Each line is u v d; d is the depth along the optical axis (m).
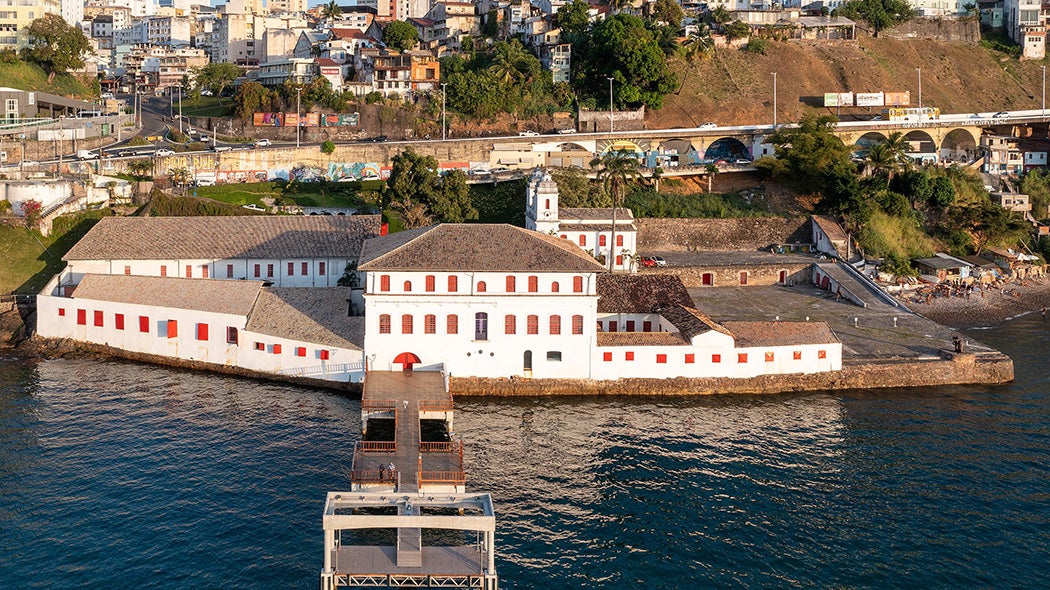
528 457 89.88
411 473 79.31
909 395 109.00
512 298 105.69
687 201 177.25
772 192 185.25
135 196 157.75
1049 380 114.44
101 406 101.31
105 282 122.38
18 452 88.56
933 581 69.38
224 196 165.62
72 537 73.50
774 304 139.38
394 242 113.00
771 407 104.75
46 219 142.75
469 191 170.00
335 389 107.94
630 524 77.19
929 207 179.62
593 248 148.62
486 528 64.12
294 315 112.69
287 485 82.50
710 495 82.50
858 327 127.31
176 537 73.62
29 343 122.25
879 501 81.56
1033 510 79.94
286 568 69.38
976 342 121.75
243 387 108.50
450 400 94.44
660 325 119.31
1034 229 180.25
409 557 65.38
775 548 73.75
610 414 102.06
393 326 105.81
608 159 159.12
